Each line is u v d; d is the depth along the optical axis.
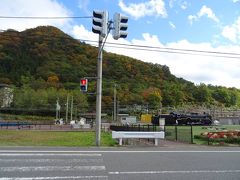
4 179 8.92
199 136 25.45
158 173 10.10
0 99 116.94
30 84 126.81
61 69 133.38
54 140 25.66
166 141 24.23
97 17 18.77
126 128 37.22
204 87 133.25
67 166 11.11
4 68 132.00
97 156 13.80
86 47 142.00
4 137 29.62
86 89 20.70
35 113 117.38
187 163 12.28
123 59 139.12
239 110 76.75
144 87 125.75
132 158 13.39
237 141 22.64
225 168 11.27
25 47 139.12
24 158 12.74
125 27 18.44
